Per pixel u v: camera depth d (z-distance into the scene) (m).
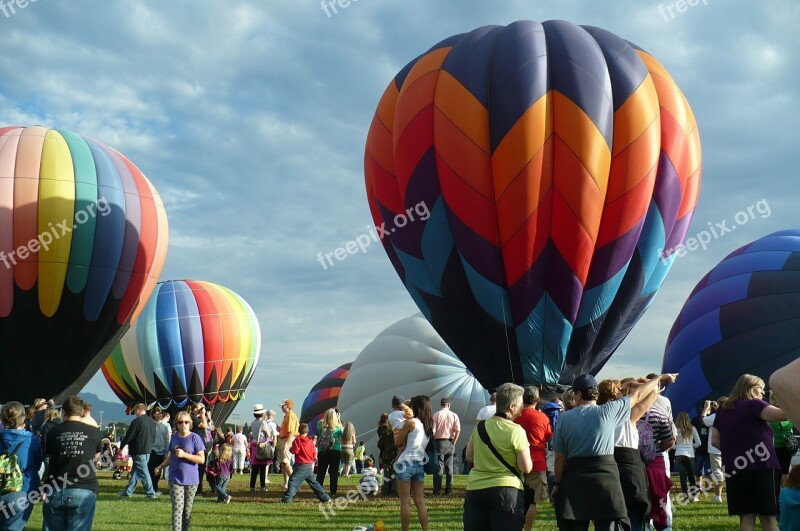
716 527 9.91
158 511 12.18
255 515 11.83
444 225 16.27
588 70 15.78
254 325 34.16
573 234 15.47
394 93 18.05
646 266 16.27
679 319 23.92
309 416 45.38
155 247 21.28
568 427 6.27
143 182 21.52
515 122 15.45
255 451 16.17
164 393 31.83
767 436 7.68
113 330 20.94
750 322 21.67
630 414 6.69
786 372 2.48
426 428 9.02
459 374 28.95
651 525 8.01
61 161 19.97
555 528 9.87
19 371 19.81
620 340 16.70
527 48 16.08
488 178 15.68
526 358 16.20
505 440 6.34
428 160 16.25
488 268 15.86
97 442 7.04
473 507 6.39
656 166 15.99
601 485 6.10
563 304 15.80
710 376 22.03
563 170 15.41
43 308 19.52
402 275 17.61
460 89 16.03
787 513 6.09
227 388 32.78
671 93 16.66
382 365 30.23
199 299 32.97
